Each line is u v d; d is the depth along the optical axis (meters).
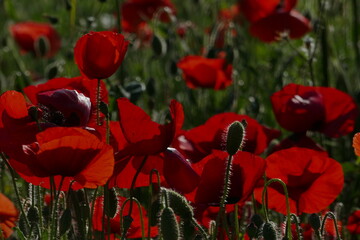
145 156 2.12
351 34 3.67
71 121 2.14
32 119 2.12
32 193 2.18
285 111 2.39
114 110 2.52
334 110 2.40
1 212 2.23
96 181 2.07
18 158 2.08
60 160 2.06
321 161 2.19
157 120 2.72
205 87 3.00
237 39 3.54
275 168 2.20
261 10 3.25
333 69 3.25
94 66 2.15
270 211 2.42
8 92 2.11
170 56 3.55
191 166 2.13
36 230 2.18
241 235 2.18
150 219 2.15
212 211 2.21
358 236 2.43
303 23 3.16
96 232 2.23
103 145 2.05
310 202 2.21
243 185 2.13
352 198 2.52
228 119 2.30
